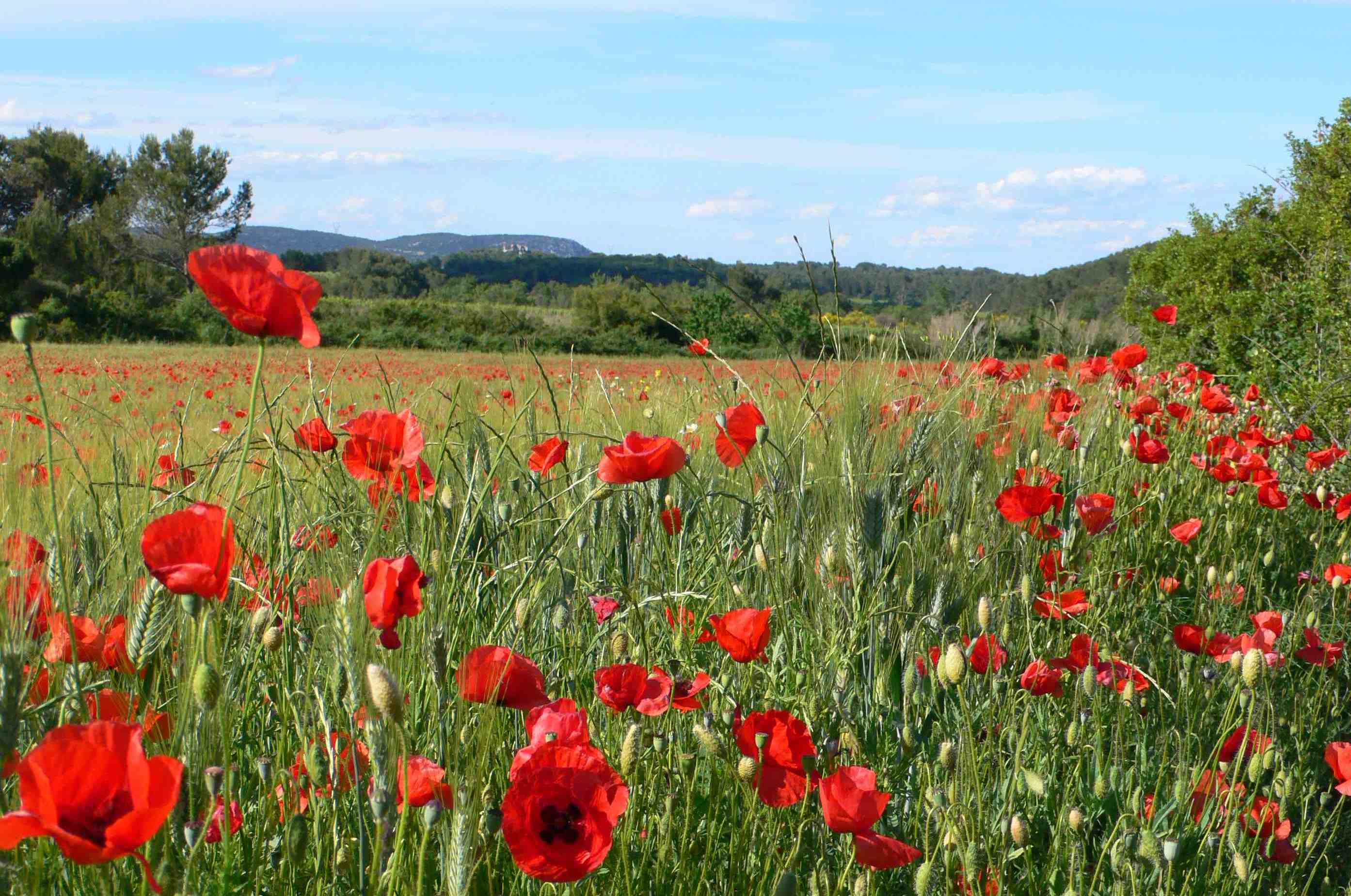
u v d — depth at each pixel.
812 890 1.85
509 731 2.01
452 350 39.47
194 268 1.40
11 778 1.38
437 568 1.94
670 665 2.30
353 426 2.13
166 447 3.13
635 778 1.84
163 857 1.26
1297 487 6.48
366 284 76.69
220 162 75.75
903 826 2.20
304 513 2.34
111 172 79.06
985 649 2.37
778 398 4.20
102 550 1.86
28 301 47.03
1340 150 12.13
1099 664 2.78
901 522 3.22
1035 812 2.37
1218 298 13.37
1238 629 3.81
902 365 4.86
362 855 1.48
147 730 1.47
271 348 22.67
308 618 2.00
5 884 1.20
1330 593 4.36
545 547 2.54
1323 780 3.16
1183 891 2.05
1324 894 2.53
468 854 1.35
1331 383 8.10
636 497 2.91
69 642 1.41
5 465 1.75
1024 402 5.14
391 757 1.44
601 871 1.78
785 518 3.04
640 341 40.00
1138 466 4.99
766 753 1.75
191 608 1.35
